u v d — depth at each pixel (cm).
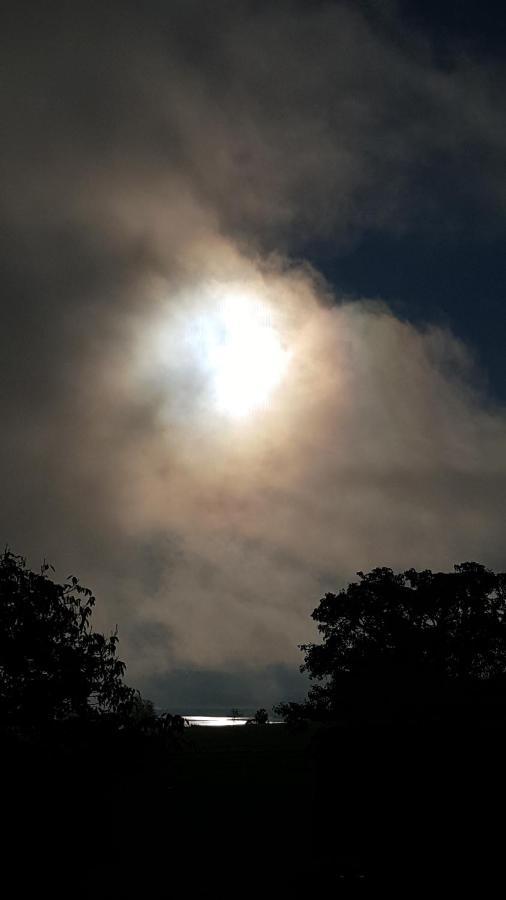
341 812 2431
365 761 2461
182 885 2150
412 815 2272
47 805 2086
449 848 2169
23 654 2142
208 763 4919
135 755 2194
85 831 2298
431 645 4875
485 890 1927
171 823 3011
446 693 3634
